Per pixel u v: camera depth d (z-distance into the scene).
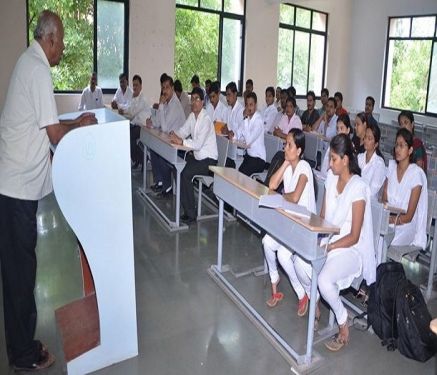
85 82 6.98
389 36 9.55
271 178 2.82
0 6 5.98
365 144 3.20
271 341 2.46
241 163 4.60
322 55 10.15
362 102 10.18
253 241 3.91
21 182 1.98
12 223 2.01
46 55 1.98
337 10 10.03
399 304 2.37
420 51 9.02
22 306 2.08
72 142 1.85
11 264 2.04
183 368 2.22
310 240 2.11
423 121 9.02
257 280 3.20
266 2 8.71
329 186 2.52
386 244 2.67
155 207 4.61
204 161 4.26
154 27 7.32
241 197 2.74
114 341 2.19
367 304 2.69
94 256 2.02
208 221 4.34
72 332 2.18
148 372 2.17
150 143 4.73
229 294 2.94
